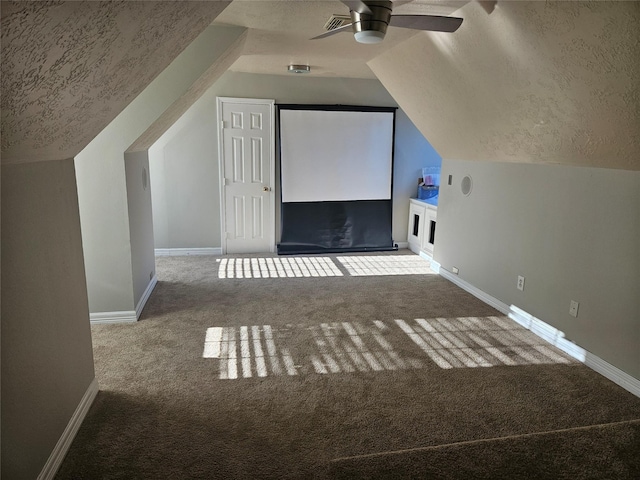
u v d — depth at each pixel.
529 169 3.56
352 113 5.84
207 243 5.85
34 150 1.72
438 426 2.36
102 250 3.51
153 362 3.00
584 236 3.02
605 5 1.76
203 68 3.32
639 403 2.59
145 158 4.27
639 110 2.11
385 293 4.46
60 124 1.72
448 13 2.57
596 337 2.95
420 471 1.88
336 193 6.00
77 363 2.31
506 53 2.55
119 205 3.46
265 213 5.89
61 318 2.11
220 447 2.16
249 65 4.87
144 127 3.38
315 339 3.39
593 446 2.05
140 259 3.95
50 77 1.32
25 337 1.75
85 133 2.10
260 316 3.83
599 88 2.19
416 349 3.25
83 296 2.42
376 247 6.18
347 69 5.03
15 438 1.67
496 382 2.80
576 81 2.28
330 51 3.79
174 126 5.42
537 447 2.04
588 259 3.00
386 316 3.87
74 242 2.30
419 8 2.52
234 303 4.13
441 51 3.09
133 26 1.47
